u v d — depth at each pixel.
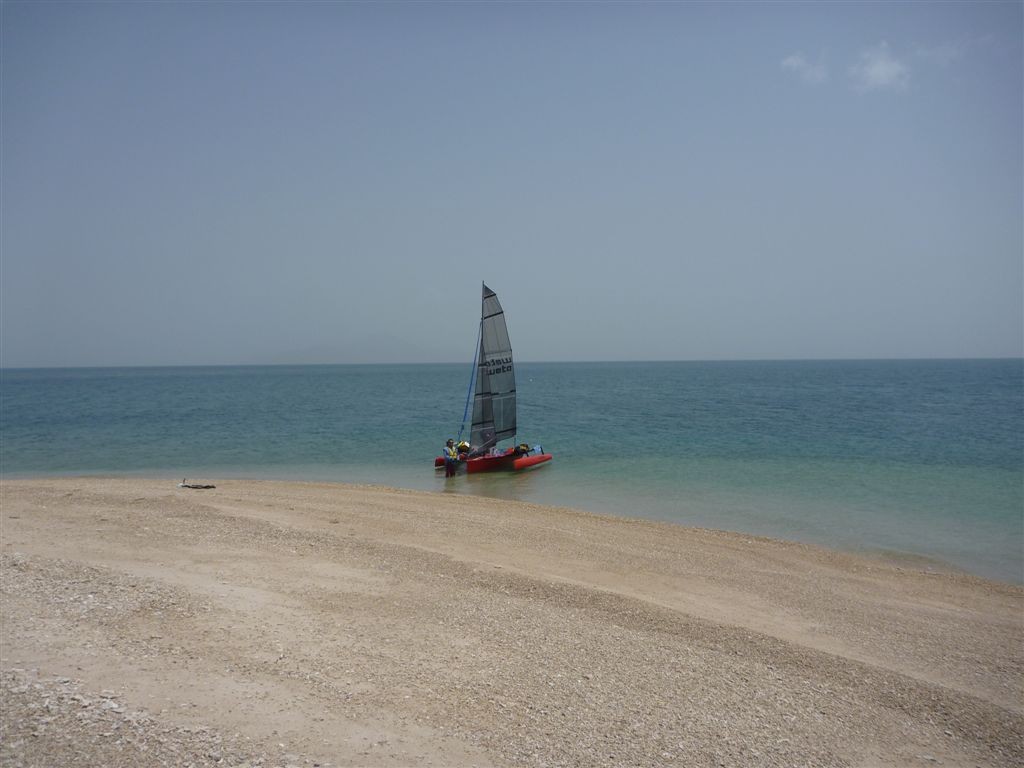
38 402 82.31
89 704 6.89
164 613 10.07
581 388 117.75
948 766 7.62
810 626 12.46
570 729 7.47
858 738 8.02
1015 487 27.03
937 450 37.16
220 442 42.31
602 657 9.73
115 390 117.44
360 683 8.16
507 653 9.59
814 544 18.92
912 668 10.72
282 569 13.36
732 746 7.47
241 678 8.00
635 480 28.70
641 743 7.31
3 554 12.89
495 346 31.83
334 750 6.54
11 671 7.58
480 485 27.75
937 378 151.12
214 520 17.56
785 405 72.69
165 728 6.57
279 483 27.05
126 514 17.95
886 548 18.64
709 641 10.86
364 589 12.31
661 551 17.31
